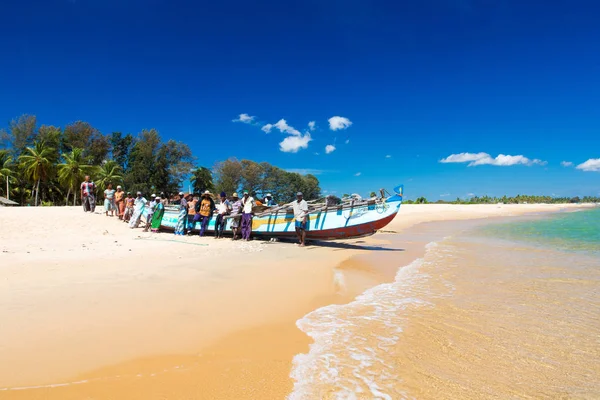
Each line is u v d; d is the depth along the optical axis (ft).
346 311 18.25
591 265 32.09
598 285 24.40
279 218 43.04
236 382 10.74
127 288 19.63
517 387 11.15
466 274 27.99
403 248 43.68
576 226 82.28
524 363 12.82
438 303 19.95
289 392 10.33
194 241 41.24
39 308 15.87
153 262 26.86
